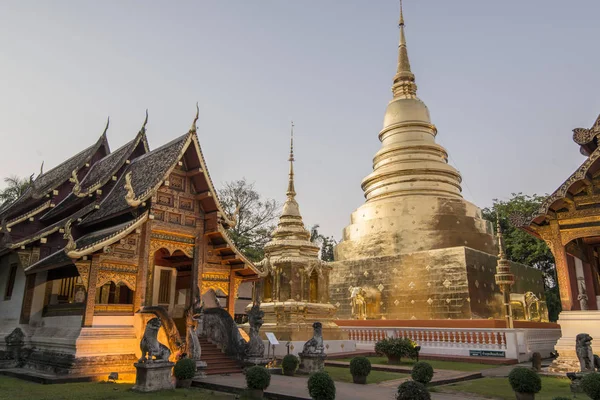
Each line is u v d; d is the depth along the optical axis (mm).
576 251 19875
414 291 33156
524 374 12625
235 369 18031
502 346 24391
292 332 24656
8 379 16500
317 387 11891
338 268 37500
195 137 20453
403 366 21203
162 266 22578
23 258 20422
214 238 21062
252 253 44938
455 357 24719
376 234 37125
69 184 25375
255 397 13000
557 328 30531
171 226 19547
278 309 25875
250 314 19297
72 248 16359
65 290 21047
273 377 16953
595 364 14352
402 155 40000
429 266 33062
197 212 20703
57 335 17969
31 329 19656
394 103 42875
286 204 30984
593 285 20391
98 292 21469
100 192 22219
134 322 17750
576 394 13602
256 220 47688
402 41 46562
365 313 33844
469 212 37188
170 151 20828
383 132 42750
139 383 13930
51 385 14719
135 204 18156
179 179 20391
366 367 15938
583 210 18266
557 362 17656
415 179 38531
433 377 16953
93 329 16688
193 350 16969
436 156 40281
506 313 26734
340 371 19438
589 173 18000
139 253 18438
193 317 18125
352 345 27500
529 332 26500
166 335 17094
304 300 26609
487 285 32812
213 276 21000
